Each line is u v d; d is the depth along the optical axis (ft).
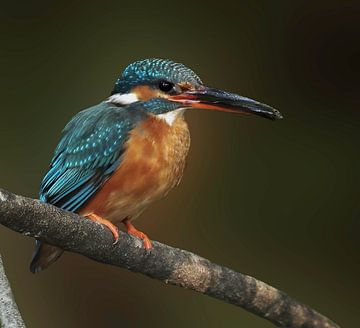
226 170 39.42
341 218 38.83
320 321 26.89
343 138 40.19
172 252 25.45
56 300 37.45
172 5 40.93
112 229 24.26
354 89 41.14
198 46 40.60
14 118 39.04
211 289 25.89
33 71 39.96
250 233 38.75
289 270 38.32
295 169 39.58
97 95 39.32
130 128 28.78
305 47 41.42
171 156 28.99
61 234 22.58
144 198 29.07
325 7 41.60
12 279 36.96
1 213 20.88
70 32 40.57
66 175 29.37
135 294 37.91
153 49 40.29
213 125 39.65
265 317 26.68
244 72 40.70
